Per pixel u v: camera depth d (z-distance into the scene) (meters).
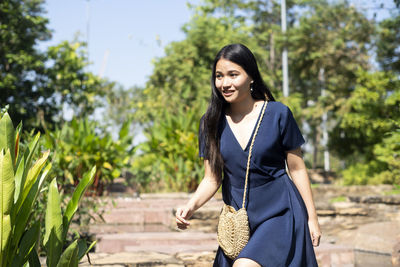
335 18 20.34
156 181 9.97
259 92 2.40
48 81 17.12
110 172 8.50
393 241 5.04
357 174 12.98
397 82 13.25
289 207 2.25
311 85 30.44
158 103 20.27
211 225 6.30
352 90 19.84
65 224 2.47
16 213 2.35
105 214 6.93
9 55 15.75
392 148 10.58
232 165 2.34
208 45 21.50
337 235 6.04
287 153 2.35
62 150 7.80
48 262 2.36
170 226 6.59
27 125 16.19
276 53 28.67
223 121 2.42
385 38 14.35
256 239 2.16
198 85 20.86
